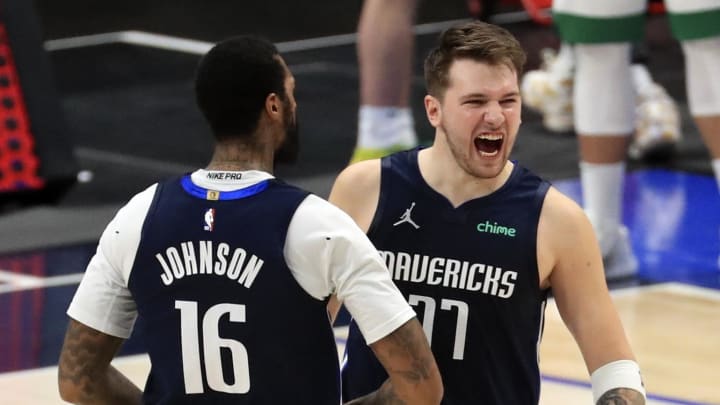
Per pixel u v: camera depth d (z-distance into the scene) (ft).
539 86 82.64
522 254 27.17
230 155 24.26
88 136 82.74
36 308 54.54
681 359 49.06
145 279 24.04
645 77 79.51
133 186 72.90
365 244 23.45
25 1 73.87
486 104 26.30
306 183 72.18
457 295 27.45
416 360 23.35
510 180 27.58
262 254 23.26
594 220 59.11
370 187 28.14
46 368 47.98
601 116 58.18
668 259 61.87
